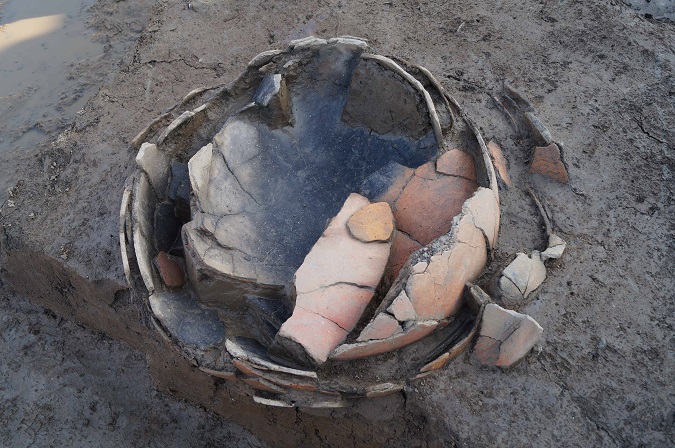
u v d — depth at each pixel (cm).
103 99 108
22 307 100
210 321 77
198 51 112
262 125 90
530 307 78
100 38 131
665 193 88
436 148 83
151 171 82
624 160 91
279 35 112
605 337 77
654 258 82
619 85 99
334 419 77
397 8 112
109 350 94
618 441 71
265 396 74
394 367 72
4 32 133
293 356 71
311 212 88
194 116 85
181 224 84
